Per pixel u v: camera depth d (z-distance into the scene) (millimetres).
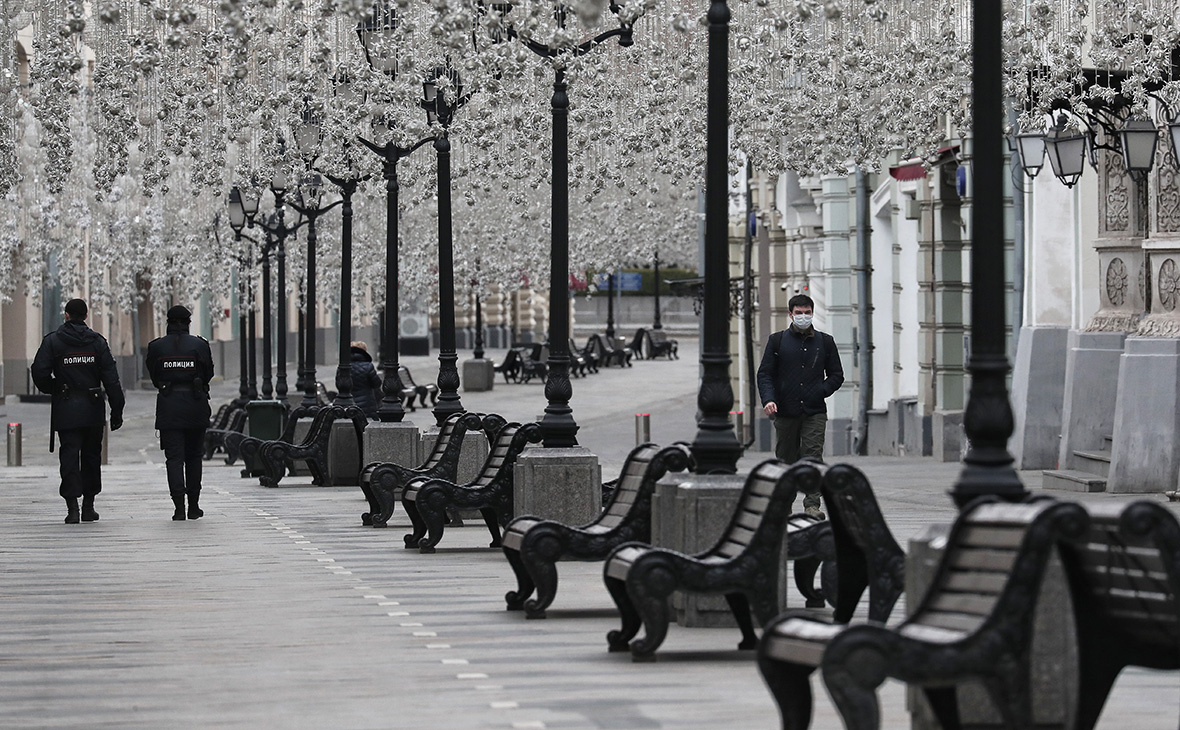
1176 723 18750
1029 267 66312
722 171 25766
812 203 92812
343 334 67250
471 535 43312
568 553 27672
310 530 45156
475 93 47125
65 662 23844
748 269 95938
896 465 72500
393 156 56219
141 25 34656
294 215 97750
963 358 76438
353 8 27312
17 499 57719
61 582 33562
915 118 44438
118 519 49250
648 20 39844
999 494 17438
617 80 45469
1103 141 56781
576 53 36375
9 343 131125
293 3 28797
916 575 17734
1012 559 15508
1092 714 16641
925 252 77312
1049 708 17062
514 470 38188
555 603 29656
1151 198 52094
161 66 36531
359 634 26250
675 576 22938
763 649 16828
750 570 23031
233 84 37969
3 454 90812
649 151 48750
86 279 119562
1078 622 16625
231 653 24516
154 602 30406
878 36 41812
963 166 70250
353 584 32906
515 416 119562
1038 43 40500
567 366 37062
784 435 45625
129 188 89312
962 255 76250
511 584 32750
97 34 36594
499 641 25344
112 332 148375
